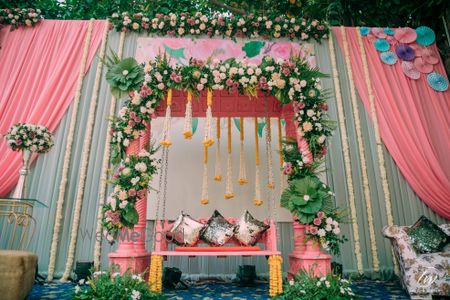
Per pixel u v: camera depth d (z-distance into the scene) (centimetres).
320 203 318
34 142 375
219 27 527
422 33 554
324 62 529
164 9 566
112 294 255
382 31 554
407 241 321
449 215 450
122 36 521
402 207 462
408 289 303
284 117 395
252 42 528
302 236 337
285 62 352
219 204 468
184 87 337
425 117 503
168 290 349
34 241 419
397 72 529
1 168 427
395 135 488
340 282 285
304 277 288
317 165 339
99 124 473
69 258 410
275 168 488
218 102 394
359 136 488
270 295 308
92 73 501
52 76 484
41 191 438
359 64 530
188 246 365
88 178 448
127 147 340
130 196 312
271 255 314
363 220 453
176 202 463
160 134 491
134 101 337
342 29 552
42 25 523
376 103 505
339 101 503
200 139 497
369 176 474
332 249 312
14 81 477
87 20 536
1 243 414
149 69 341
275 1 618
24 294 238
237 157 489
